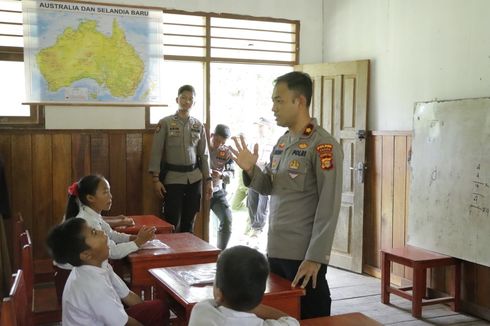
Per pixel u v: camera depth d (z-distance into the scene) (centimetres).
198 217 535
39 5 474
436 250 445
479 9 422
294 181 240
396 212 505
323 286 238
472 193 411
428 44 473
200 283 230
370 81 542
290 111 241
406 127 499
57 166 486
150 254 295
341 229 559
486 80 416
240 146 251
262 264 166
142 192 519
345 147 555
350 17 568
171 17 531
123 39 507
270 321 176
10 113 477
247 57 571
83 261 233
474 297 424
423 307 445
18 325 189
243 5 561
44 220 482
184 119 500
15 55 473
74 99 492
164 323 258
